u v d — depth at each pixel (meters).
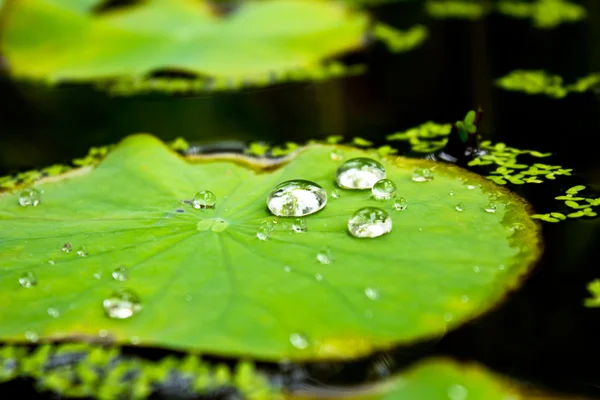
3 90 0.54
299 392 0.36
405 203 0.41
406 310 0.37
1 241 0.40
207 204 0.41
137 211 0.41
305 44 0.58
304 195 0.40
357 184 0.41
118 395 0.36
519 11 0.68
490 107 0.48
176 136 0.47
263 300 0.38
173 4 0.64
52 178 0.43
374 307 0.37
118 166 0.43
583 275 0.38
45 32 0.59
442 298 0.37
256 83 0.53
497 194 0.41
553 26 0.62
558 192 0.42
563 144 0.45
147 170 0.43
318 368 0.36
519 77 0.51
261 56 0.57
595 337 0.37
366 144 0.46
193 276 0.38
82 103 0.52
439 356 0.36
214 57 0.57
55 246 0.39
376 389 0.36
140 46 0.59
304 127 0.48
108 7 0.70
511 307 0.37
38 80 0.56
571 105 0.48
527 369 0.36
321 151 0.44
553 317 0.37
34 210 0.41
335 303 0.37
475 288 0.38
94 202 0.41
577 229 0.40
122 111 0.51
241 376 0.36
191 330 0.37
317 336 0.37
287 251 0.39
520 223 0.40
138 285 0.38
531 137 0.45
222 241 0.39
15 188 0.42
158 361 0.37
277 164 0.44
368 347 0.37
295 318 0.37
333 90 0.52
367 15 0.70
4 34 0.58
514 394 0.36
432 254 0.39
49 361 0.37
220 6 0.71
